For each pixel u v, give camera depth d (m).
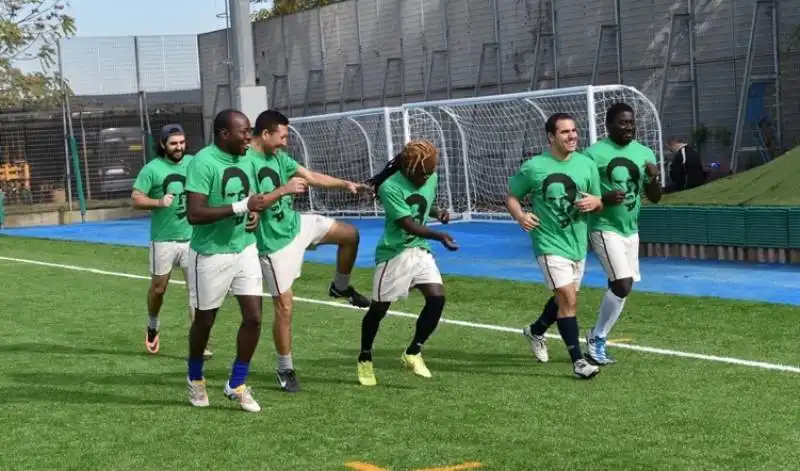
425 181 7.69
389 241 7.81
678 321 10.20
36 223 30.55
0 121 30.67
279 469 5.86
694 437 6.18
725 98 22.09
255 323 7.16
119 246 22.19
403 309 11.66
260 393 7.82
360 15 31.45
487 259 17.02
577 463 5.75
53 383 8.43
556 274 7.86
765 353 8.53
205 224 6.92
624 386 7.60
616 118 8.20
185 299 13.29
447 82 28.95
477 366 8.55
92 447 6.46
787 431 6.24
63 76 33.16
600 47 24.28
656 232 15.92
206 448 6.33
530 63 26.58
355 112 24.03
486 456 5.96
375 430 6.61
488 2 27.48
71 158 31.39
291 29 34.03
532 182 7.88
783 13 20.78
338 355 9.28
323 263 17.23
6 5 28.77
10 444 6.60
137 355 9.66
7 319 12.02
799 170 16.12
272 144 7.62
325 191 27.56
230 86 33.72
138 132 32.41
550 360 8.70
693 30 22.58
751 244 14.73
